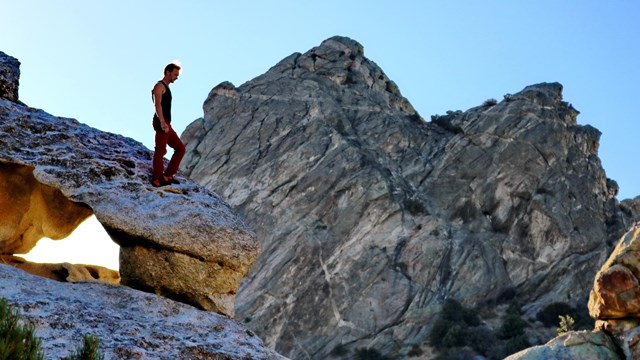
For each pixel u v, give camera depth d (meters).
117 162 12.59
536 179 93.75
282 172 94.94
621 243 15.28
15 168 12.53
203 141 103.19
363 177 92.06
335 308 80.56
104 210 11.52
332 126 100.75
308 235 87.06
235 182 96.06
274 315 79.94
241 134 102.12
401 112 108.94
